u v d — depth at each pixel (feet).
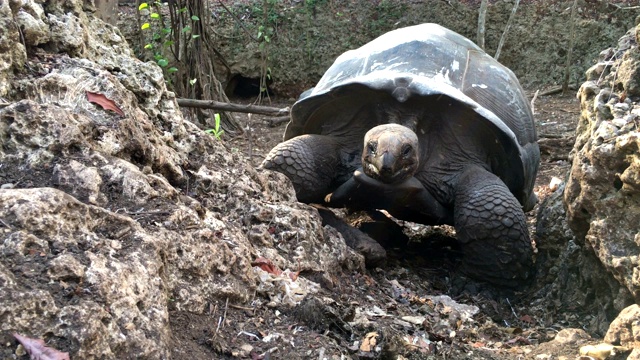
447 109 16.06
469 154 16.29
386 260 16.16
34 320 7.00
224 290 9.67
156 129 11.90
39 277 7.42
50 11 12.13
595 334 12.37
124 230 8.74
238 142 29.63
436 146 16.40
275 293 10.39
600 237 11.51
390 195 15.49
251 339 9.16
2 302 6.91
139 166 10.68
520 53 41.29
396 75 15.92
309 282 11.57
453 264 17.29
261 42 40.24
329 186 16.49
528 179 17.12
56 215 8.09
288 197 14.20
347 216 19.86
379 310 11.82
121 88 11.07
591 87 13.43
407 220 16.93
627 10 39.83
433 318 12.49
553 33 40.73
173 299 9.04
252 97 42.09
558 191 15.79
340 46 41.22
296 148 15.90
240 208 12.05
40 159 9.33
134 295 8.00
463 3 41.65
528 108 18.15
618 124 11.64
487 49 41.60
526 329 13.48
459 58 17.20
